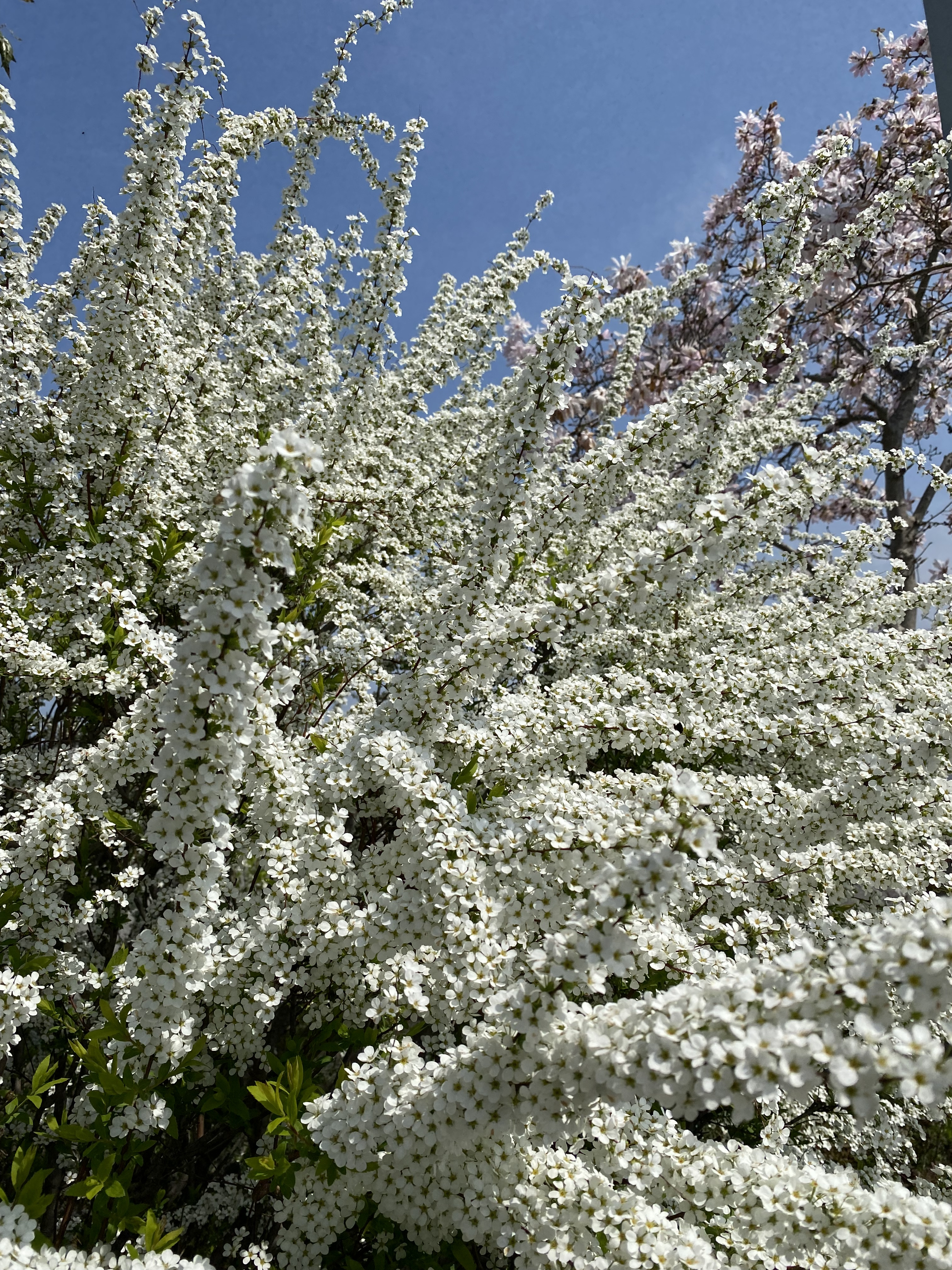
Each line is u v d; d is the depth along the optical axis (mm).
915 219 14430
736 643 6738
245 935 3602
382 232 8414
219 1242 4000
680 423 5430
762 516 4020
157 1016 3070
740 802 4586
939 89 7523
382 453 8023
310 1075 3645
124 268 5988
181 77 6141
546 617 4160
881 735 4543
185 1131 3896
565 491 6137
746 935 4098
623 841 2568
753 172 16594
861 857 4477
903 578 7387
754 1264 2764
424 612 6434
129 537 5777
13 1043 3162
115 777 3826
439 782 3566
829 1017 2039
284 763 3826
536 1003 2443
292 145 8773
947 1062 1919
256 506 2609
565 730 4457
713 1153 3076
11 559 5887
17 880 3805
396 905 3473
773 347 6168
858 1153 4570
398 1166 2840
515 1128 2873
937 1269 2387
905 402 15914
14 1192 3098
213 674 2719
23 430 5859
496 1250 3156
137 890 5422
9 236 6176
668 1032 2145
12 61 4867
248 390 7988
